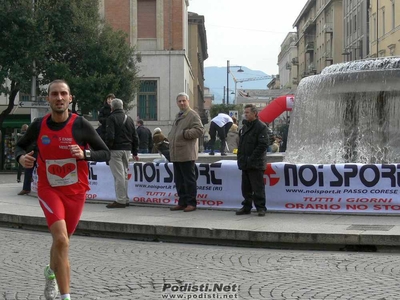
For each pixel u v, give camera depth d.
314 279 7.70
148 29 51.34
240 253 9.68
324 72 18.19
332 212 12.35
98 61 39.03
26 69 36.06
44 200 6.21
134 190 14.36
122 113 13.68
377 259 9.12
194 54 80.44
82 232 11.80
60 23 37.62
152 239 11.12
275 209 12.73
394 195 12.06
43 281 7.64
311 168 12.47
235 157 22.89
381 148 16.86
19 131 39.00
